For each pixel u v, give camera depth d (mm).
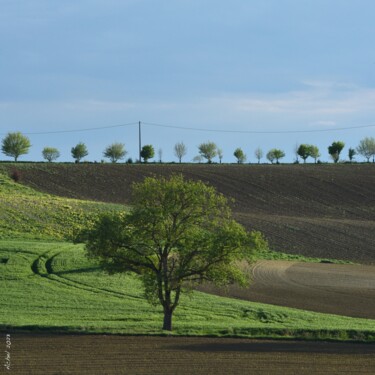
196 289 157875
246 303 141375
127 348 86438
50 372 72188
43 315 121750
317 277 177500
